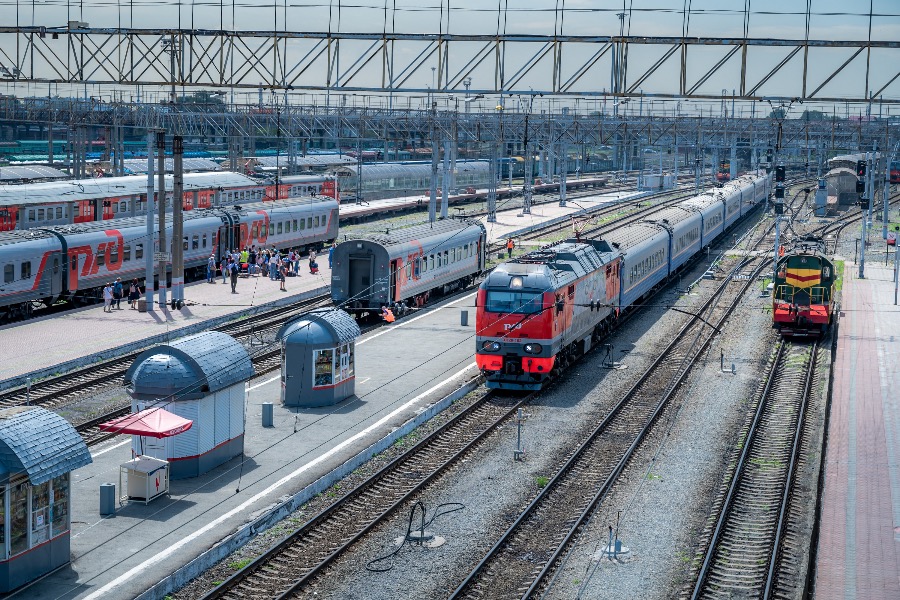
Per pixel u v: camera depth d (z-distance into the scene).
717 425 35.78
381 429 33.69
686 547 24.77
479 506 27.36
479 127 73.00
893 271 77.38
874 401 38.75
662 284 68.56
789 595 22.12
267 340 47.88
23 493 21.34
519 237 91.31
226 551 23.72
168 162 97.75
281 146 145.62
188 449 28.44
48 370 40.88
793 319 50.28
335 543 24.64
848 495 27.95
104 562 22.66
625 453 32.09
